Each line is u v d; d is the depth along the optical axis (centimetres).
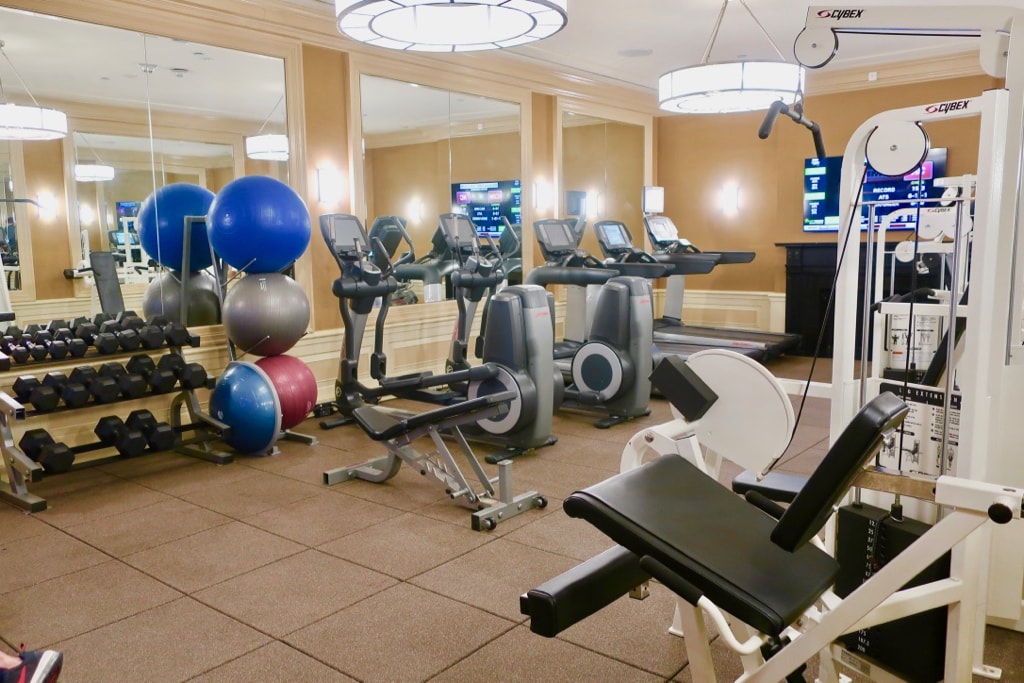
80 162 478
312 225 586
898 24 235
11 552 336
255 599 288
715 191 912
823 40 245
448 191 691
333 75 591
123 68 486
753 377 238
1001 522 150
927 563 159
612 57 734
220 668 241
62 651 252
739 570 175
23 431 443
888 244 746
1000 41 230
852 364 250
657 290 965
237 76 537
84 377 430
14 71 446
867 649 220
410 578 304
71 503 399
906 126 224
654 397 652
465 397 510
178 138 516
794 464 456
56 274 474
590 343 555
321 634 262
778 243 850
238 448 481
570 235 681
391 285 548
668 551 175
